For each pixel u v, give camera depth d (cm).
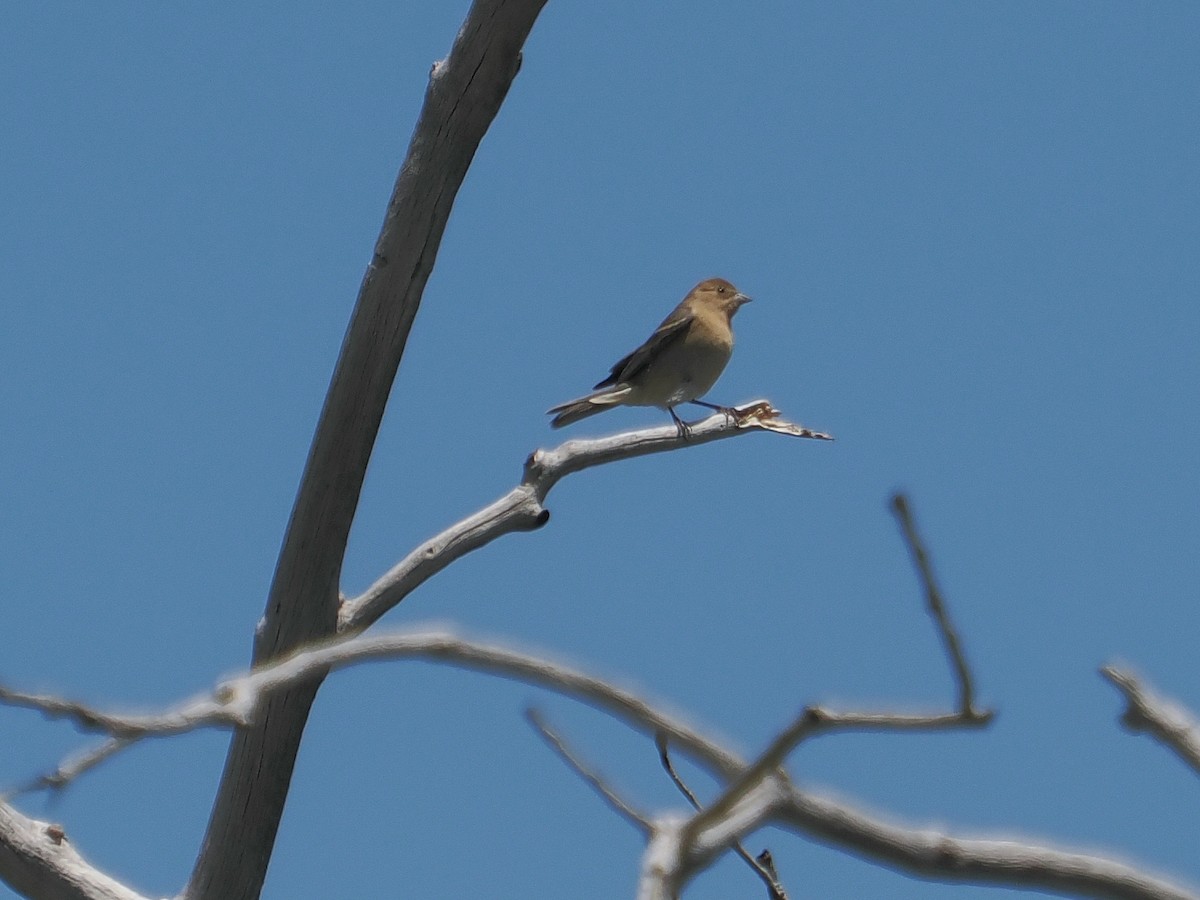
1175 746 494
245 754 1262
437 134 1191
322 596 1296
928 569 405
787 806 521
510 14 1143
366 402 1243
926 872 538
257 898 1307
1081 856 543
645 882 377
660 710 497
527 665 480
